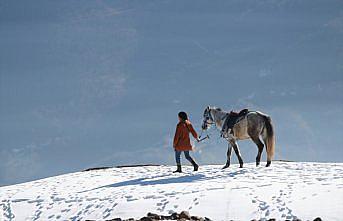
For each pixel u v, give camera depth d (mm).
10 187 29641
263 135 29109
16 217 24875
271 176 26484
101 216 23625
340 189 23625
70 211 24438
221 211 22797
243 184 24984
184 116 29375
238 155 29562
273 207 22578
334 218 21469
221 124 29766
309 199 22875
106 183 28031
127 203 24047
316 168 28609
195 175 27859
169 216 22594
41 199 25922
